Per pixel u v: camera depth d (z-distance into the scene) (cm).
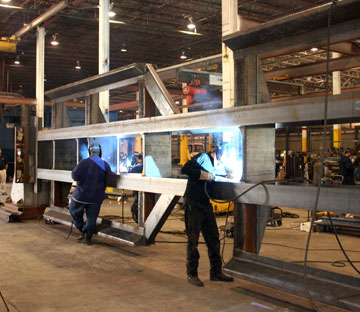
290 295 393
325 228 767
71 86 730
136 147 1783
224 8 757
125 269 485
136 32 2155
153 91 550
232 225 706
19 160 856
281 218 845
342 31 330
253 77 402
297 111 349
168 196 509
